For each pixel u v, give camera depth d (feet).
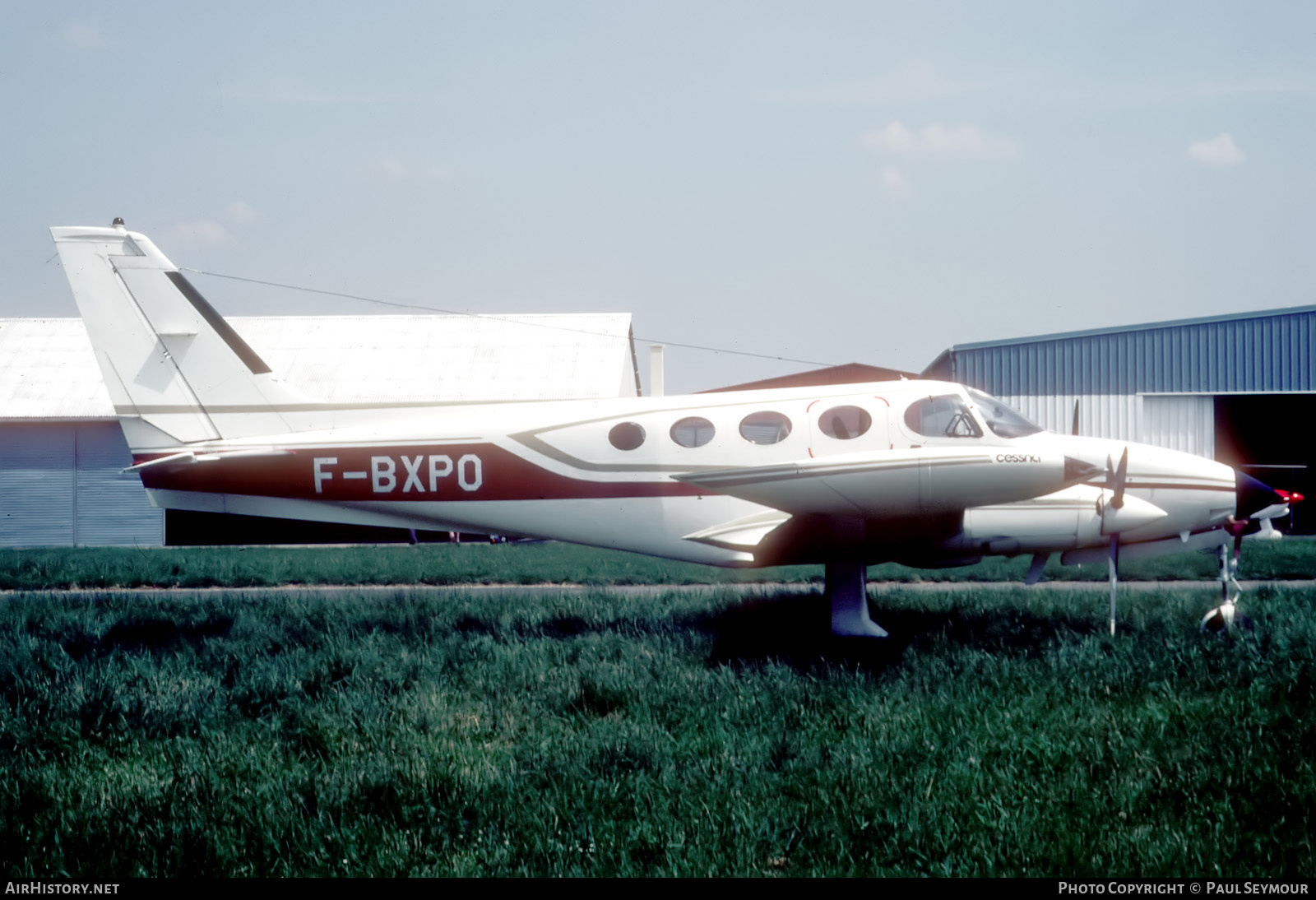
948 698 19.53
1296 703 18.49
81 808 15.15
